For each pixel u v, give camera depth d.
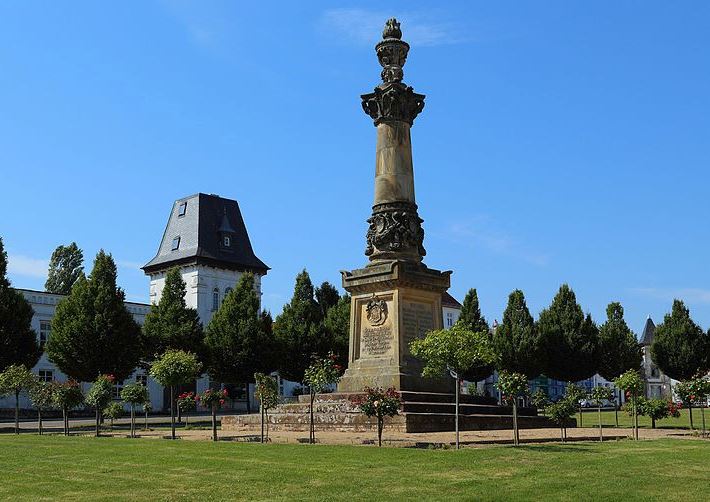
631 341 83.06
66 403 37.00
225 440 29.83
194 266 101.00
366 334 37.72
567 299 72.00
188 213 105.81
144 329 75.06
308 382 28.42
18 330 60.66
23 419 64.56
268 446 25.33
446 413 33.62
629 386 31.95
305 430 34.56
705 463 21.05
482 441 26.77
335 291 90.81
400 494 15.84
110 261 65.75
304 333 77.50
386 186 39.19
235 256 105.88
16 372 40.72
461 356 24.23
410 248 38.81
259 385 29.38
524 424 36.94
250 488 16.67
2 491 16.56
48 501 15.34
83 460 22.25
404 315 36.88
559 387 96.06
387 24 41.06
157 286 104.94
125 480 18.02
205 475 18.59
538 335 71.06
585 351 70.31
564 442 27.30
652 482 17.42
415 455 21.73
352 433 31.62
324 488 16.56
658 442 27.61
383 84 40.25
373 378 36.19
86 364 62.16
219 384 88.06
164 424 50.09
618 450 23.91
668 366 69.81
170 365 33.78
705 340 69.25
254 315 76.56
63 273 108.69
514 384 25.45
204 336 76.88
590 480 17.62
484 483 17.16
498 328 74.12
